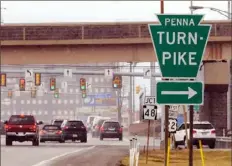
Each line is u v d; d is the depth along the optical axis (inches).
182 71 366.0
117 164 979.3
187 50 365.4
